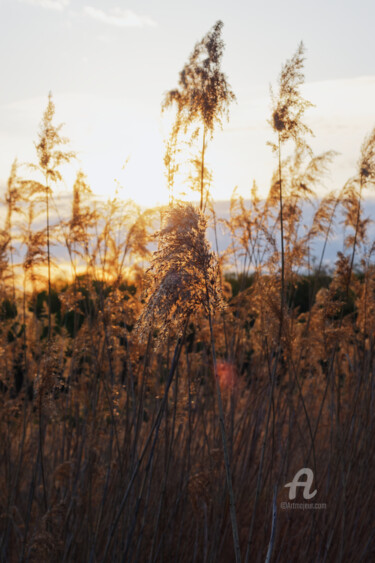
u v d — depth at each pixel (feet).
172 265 7.59
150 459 10.43
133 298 14.23
